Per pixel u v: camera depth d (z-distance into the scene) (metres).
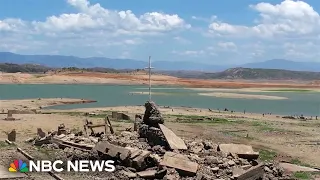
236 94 120.69
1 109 62.78
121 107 72.56
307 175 24.95
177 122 51.16
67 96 103.50
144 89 141.12
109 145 24.97
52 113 57.62
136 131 30.52
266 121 55.38
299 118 62.00
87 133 32.88
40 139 30.84
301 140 39.78
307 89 162.00
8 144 30.67
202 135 41.03
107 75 196.12
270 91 143.00
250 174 21.62
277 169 24.16
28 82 164.75
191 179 21.16
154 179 21.72
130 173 22.06
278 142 38.38
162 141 25.09
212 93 123.25
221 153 24.64
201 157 24.00
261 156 31.22
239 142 37.72
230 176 21.59
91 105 80.25
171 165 22.05
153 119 26.25
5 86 141.88
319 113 74.31
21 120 47.25
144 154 23.00
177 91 131.62
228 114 65.38
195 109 73.50
